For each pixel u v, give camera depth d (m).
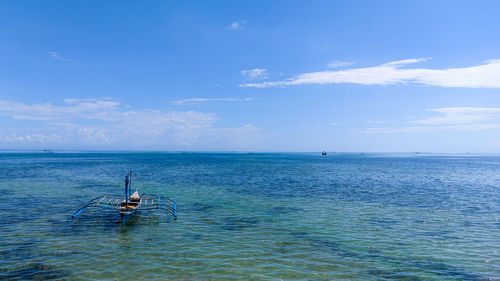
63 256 15.90
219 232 21.20
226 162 142.50
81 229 21.33
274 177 63.47
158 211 28.03
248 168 95.00
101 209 28.27
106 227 22.09
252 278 13.65
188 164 119.88
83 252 16.58
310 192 41.19
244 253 16.94
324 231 21.61
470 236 20.59
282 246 18.23
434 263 15.77
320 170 87.44
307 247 18.08
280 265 15.24
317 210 29.02
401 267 15.21
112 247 17.56
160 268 14.57
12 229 20.83
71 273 13.78
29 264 14.73
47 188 42.53
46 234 19.86
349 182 54.59
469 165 130.88
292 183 52.19
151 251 17.00
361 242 19.14
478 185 52.03
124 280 13.18
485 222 24.53
